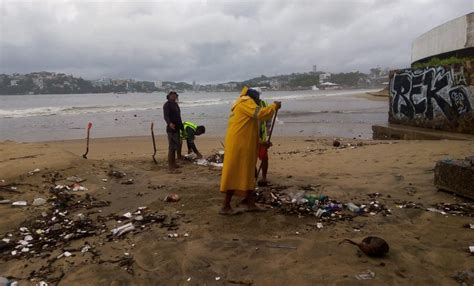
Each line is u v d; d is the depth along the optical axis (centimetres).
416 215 535
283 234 482
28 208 604
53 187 696
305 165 911
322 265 397
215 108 4094
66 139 1814
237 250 440
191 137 1034
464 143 1099
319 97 7631
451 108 1471
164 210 582
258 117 511
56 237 505
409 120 1758
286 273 385
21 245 482
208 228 503
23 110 3644
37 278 400
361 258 408
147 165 962
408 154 971
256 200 612
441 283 356
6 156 854
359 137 1838
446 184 613
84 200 652
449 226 489
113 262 425
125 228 508
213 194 656
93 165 859
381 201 600
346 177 764
